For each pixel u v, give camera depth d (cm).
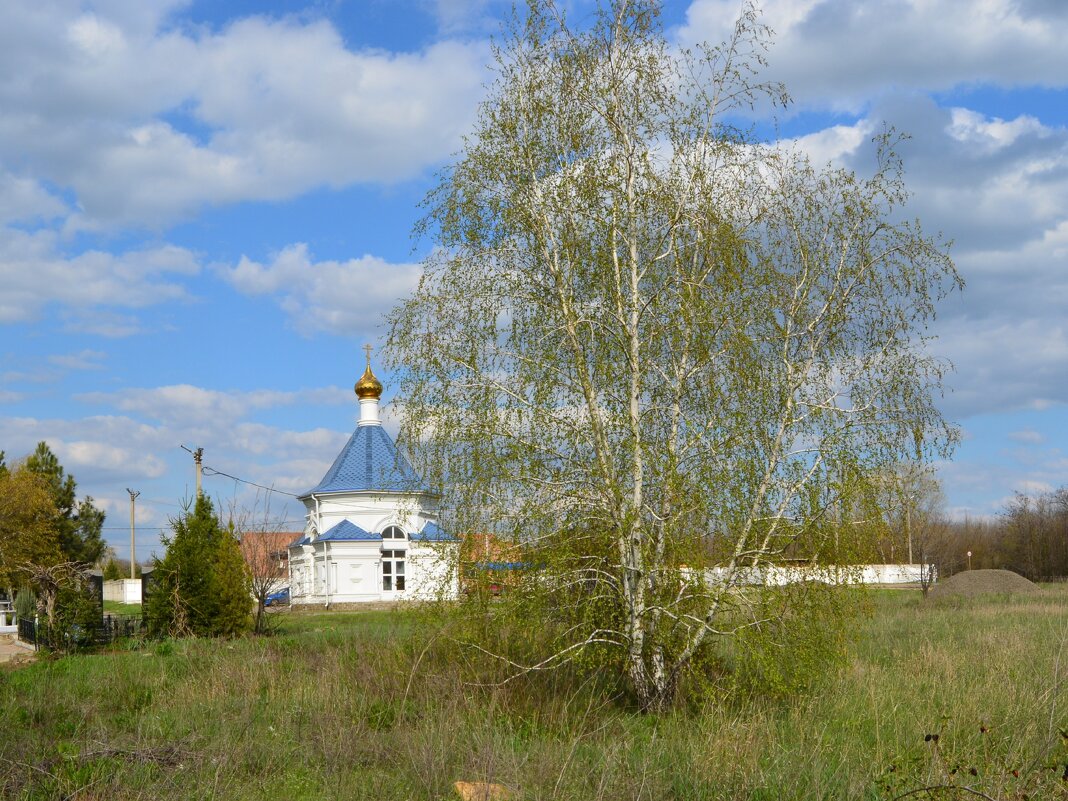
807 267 1605
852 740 1272
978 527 9606
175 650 2461
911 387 1570
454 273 1599
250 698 1609
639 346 1589
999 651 1845
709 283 1568
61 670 2094
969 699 1373
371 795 1098
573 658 1539
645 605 1548
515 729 1397
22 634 3347
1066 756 1025
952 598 4000
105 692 1802
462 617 1570
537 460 1545
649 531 1557
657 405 1572
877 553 1592
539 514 1535
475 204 1608
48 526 5247
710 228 1565
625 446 1541
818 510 1539
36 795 1075
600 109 1603
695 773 1084
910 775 1018
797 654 1511
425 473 1572
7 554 4912
